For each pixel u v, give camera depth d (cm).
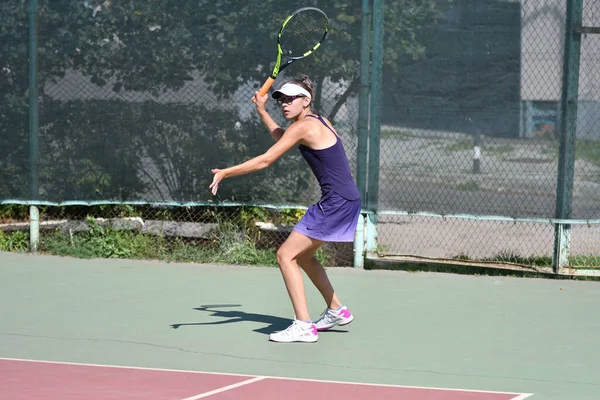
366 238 1576
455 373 973
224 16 1606
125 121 1658
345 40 1548
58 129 1681
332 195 1086
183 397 862
